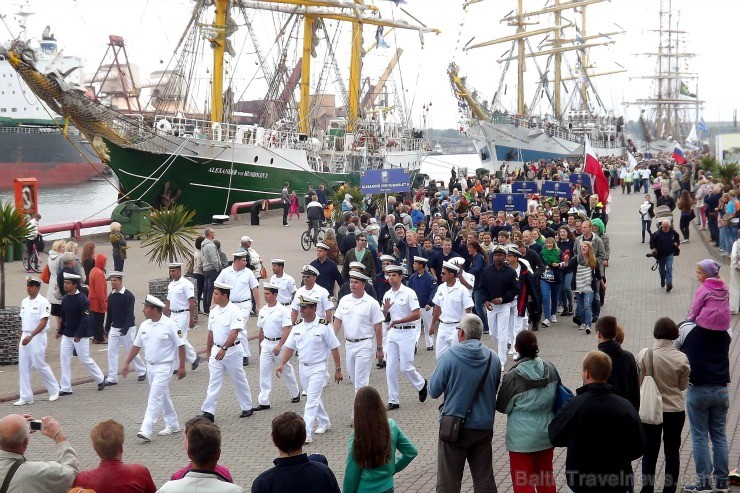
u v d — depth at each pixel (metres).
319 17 56.78
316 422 13.68
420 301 18.14
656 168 60.62
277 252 33.41
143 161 45.19
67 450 7.60
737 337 17.50
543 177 50.16
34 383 17.17
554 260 20.36
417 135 71.25
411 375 14.38
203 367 18.00
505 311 16.34
